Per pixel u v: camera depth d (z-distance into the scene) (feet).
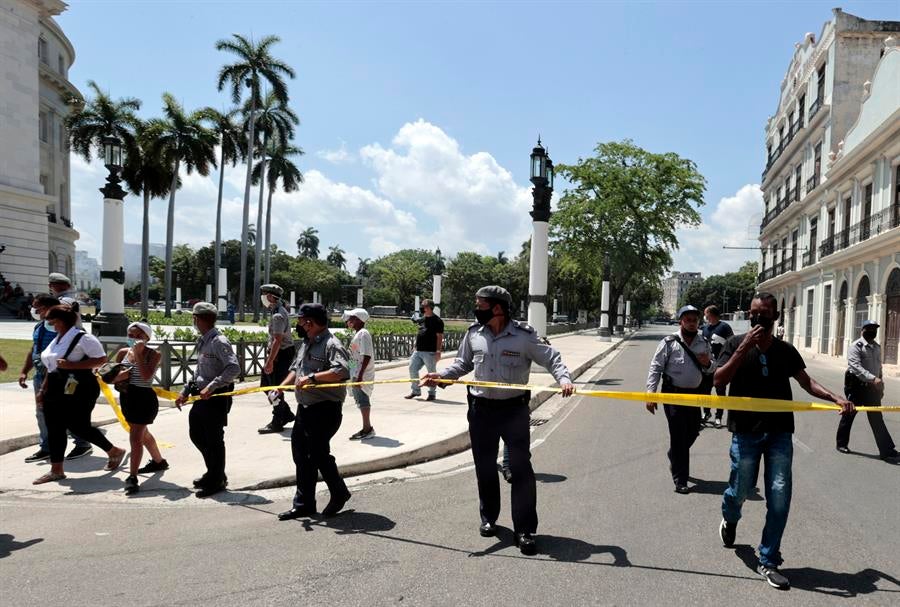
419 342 34.27
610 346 95.61
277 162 174.29
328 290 277.85
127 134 126.52
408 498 17.31
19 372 40.93
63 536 14.15
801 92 119.55
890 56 76.54
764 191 158.71
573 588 11.44
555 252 154.40
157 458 19.53
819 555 13.32
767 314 12.19
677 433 18.39
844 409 11.90
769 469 12.25
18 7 135.13
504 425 13.87
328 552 13.15
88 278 489.26
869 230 80.59
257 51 145.28
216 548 13.38
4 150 132.67
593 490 18.22
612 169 144.46
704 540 14.10
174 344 34.99
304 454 15.51
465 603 10.78
